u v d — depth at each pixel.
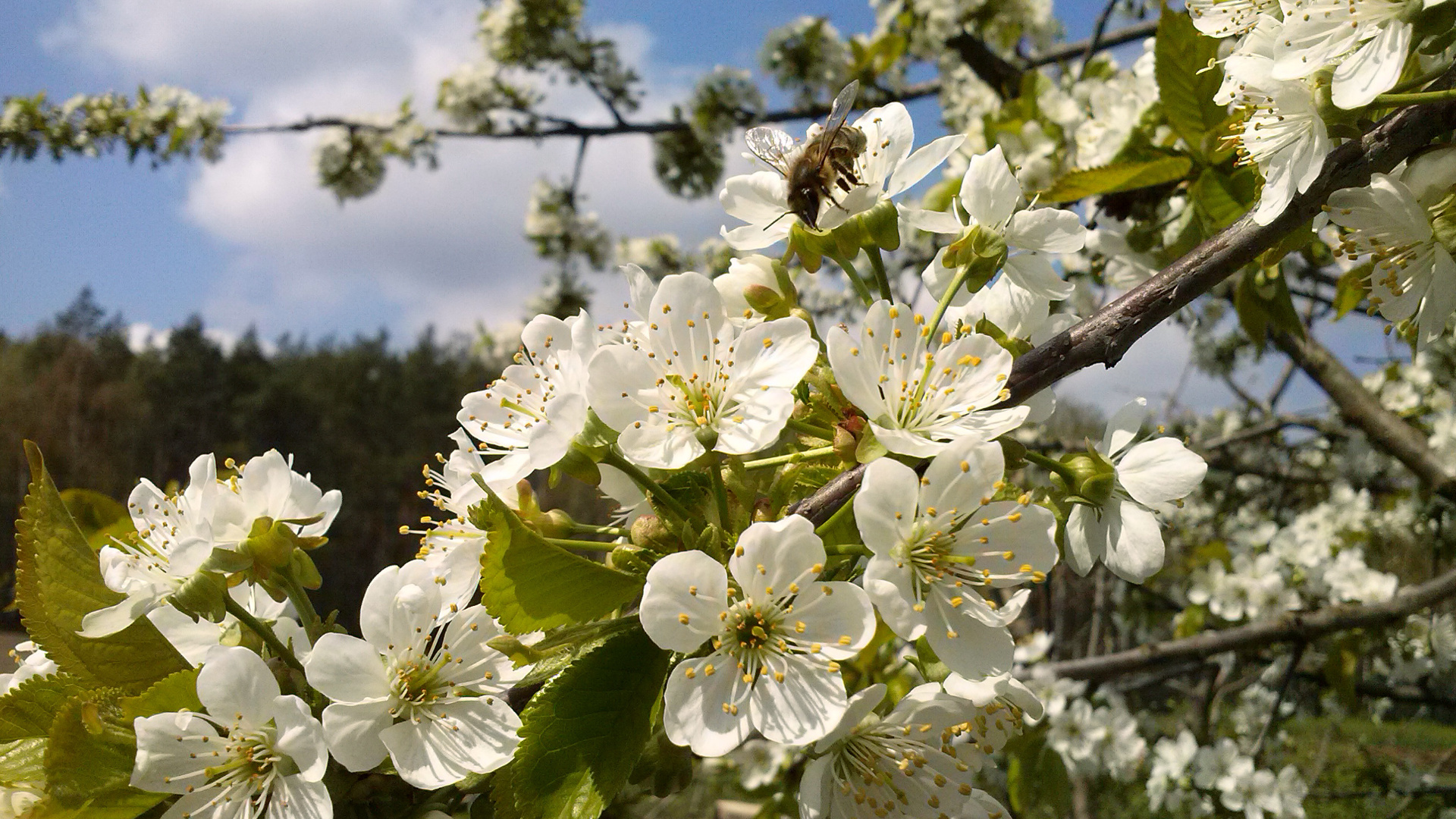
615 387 0.17
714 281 0.20
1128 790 0.70
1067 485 0.19
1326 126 0.18
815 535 0.16
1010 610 0.16
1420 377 0.63
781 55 0.74
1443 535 0.63
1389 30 0.18
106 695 0.17
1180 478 0.18
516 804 0.15
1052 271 0.20
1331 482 0.69
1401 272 0.19
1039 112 0.41
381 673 0.17
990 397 0.17
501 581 0.16
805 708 0.15
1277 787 0.52
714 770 0.57
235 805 0.16
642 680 0.16
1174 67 0.25
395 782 0.17
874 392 0.17
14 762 0.17
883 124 0.21
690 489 0.18
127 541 0.20
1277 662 0.57
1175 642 0.45
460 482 0.20
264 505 0.18
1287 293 0.26
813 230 0.19
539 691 0.16
